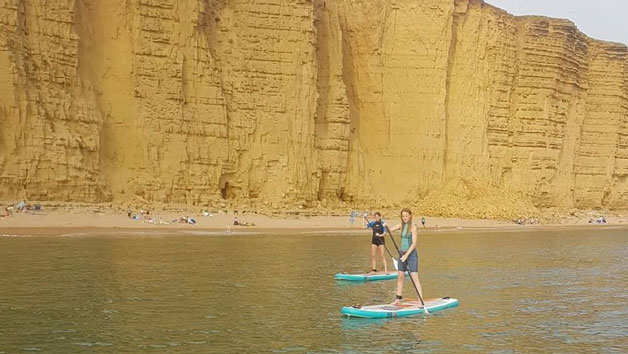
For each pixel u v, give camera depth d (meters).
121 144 47.00
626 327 14.09
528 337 13.02
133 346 11.51
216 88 51.03
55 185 41.94
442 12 64.62
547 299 17.70
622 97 78.94
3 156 40.28
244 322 13.66
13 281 17.88
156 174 47.56
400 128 63.72
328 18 60.75
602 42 78.81
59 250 25.36
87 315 13.87
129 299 15.73
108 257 23.66
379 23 64.19
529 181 68.81
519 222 60.38
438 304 15.93
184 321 13.59
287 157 54.06
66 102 43.75
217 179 50.41
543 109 70.19
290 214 50.50
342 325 13.67
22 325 12.89
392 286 19.22
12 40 41.62
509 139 68.69
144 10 48.44
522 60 70.12
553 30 71.75
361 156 60.78
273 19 54.91
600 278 22.47
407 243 15.54
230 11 54.31
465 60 66.38
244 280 19.36
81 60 46.16
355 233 41.53
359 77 63.97
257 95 53.97
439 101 64.06
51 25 43.94
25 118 41.38
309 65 55.50
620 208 79.19
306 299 16.56
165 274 19.95
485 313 15.44
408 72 64.25
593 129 77.38
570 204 73.19
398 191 62.09
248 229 41.22
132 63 47.91
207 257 25.02
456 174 64.88
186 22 50.03
